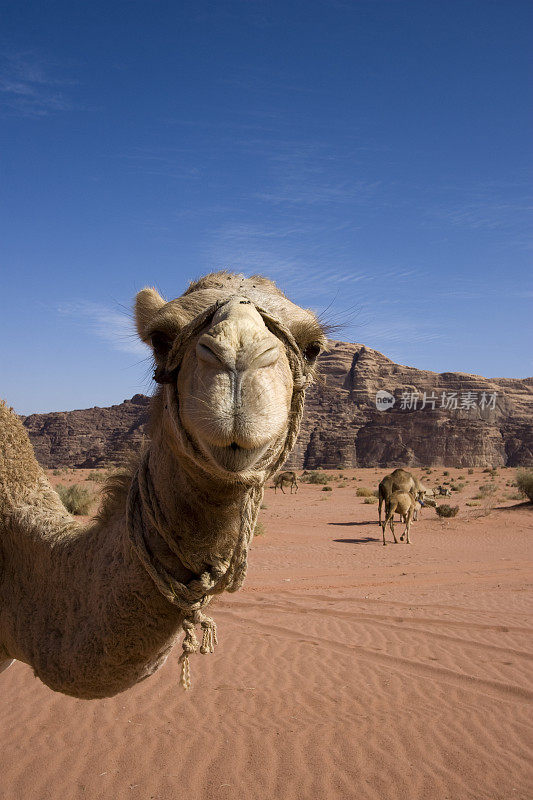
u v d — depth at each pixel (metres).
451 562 20.30
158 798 5.32
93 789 5.43
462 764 6.18
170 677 8.36
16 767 5.74
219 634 10.62
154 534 2.25
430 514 37.44
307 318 2.23
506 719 7.32
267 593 14.49
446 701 7.85
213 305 1.96
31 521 3.06
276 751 6.29
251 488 2.07
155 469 2.22
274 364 1.79
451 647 10.22
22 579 3.02
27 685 7.79
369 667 9.11
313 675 8.65
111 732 6.57
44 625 2.77
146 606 2.31
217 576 2.21
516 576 17.55
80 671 2.47
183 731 6.67
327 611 12.63
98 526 2.66
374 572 18.03
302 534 28.19
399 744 6.57
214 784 5.60
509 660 9.57
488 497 51.28
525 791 5.68
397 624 11.70
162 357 2.14
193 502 2.13
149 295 2.37
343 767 6.03
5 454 3.29
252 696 7.77
